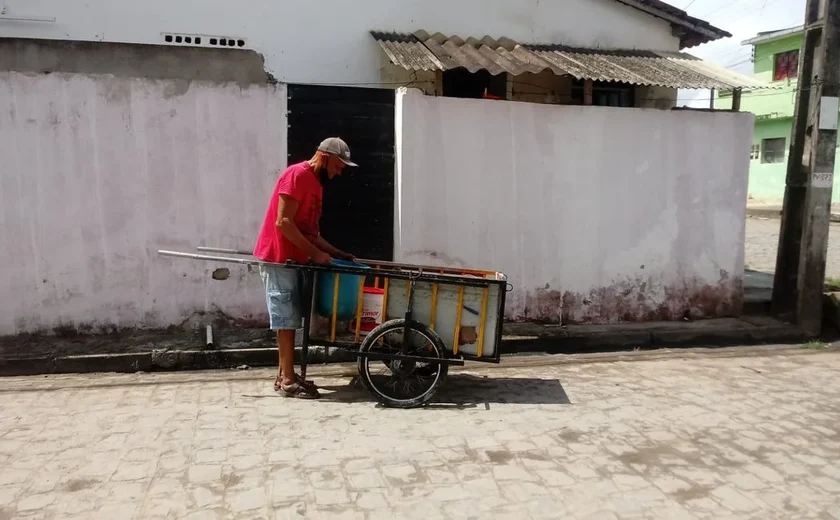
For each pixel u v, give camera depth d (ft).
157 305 20.80
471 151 21.81
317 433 14.25
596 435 14.48
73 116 19.63
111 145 19.94
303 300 16.29
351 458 12.99
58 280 20.04
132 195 20.25
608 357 21.36
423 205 21.53
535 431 14.64
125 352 18.94
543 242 22.89
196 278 20.98
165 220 20.52
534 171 22.50
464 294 16.31
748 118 24.14
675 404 16.72
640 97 31.09
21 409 15.51
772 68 84.53
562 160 22.71
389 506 11.16
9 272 19.74
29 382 17.65
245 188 20.90
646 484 12.17
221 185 20.75
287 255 16.02
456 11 28.43
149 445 13.44
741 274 24.95
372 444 13.70
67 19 24.93
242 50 20.74
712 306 24.80
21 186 19.54
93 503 11.04
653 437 14.44
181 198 20.54
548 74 29.58
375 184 21.81
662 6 29.76
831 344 23.54
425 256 21.74
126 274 20.47
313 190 16.16
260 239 16.58
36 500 11.11
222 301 21.22
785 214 24.98
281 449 13.35
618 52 29.30
